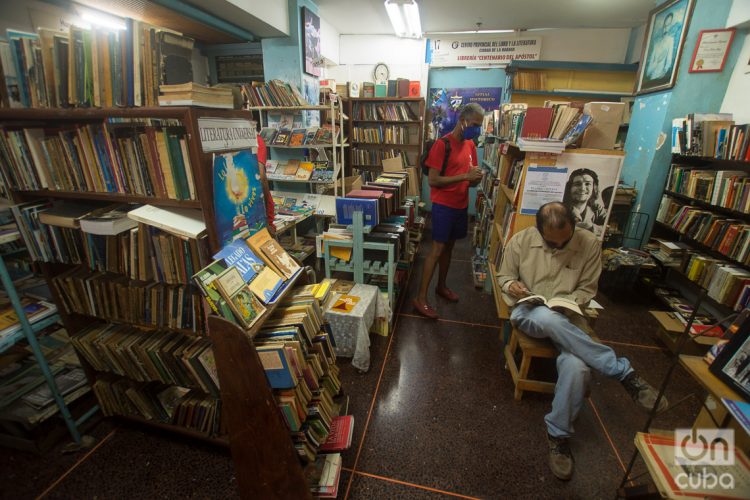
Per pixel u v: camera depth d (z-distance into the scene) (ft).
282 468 3.70
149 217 3.66
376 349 7.64
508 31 16.33
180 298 4.23
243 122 4.27
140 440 5.31
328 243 7.78
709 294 7.90
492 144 13.07
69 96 3.66
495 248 9.48
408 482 4.70
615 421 5.78
